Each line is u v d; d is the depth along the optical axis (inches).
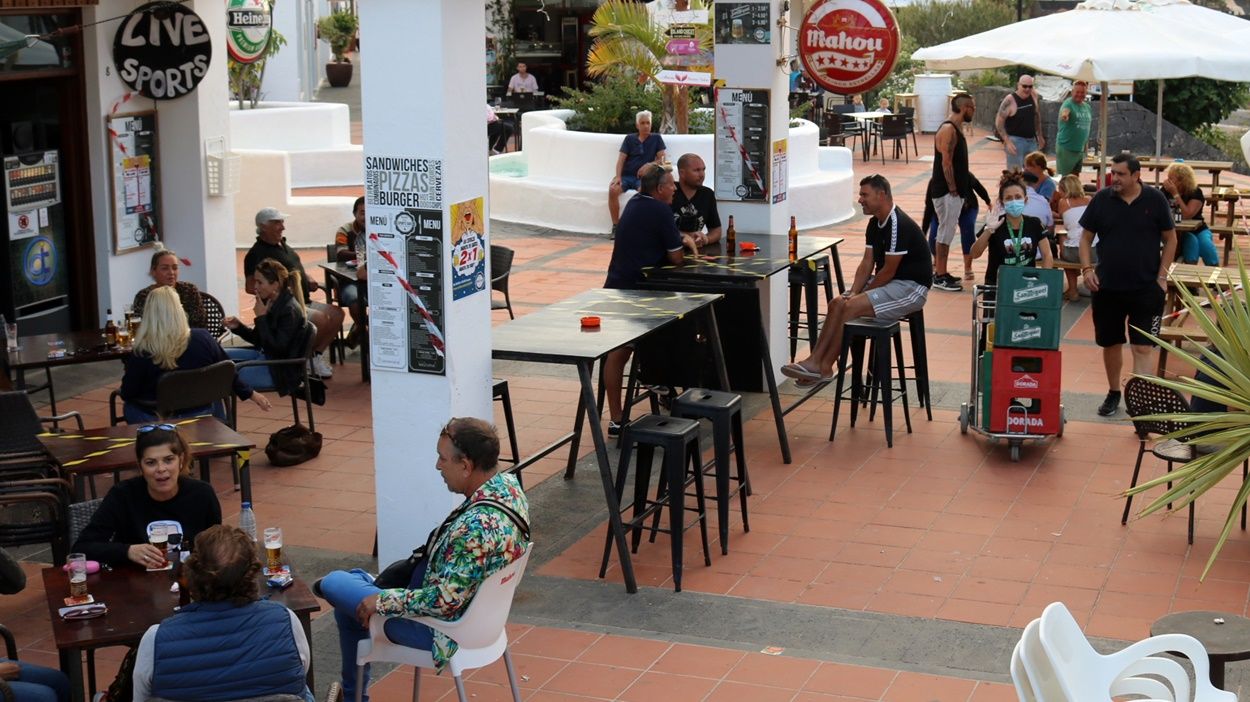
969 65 581.6
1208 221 708.0
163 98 494.3
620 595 295.3
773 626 278.4
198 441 289.6
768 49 440.8
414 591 215.0
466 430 219.0
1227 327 210.1
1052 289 371.9
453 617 216.1
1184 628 208.8
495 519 215.2
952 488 358.9
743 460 327.9
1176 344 426.6
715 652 266.7
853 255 688.4
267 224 460.1
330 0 1423.5
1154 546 318.0
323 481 370.9
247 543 193.3
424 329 285.7
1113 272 405.7
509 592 220.8
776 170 454.6
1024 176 577.3
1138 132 1011.3
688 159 432.8
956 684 251.3
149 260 512.7
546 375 478.0
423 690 253.8
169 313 343.3
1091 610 283.9
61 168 489.1
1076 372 467.2
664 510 346.0
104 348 374.3
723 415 310.5
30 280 479.8
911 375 467.5
